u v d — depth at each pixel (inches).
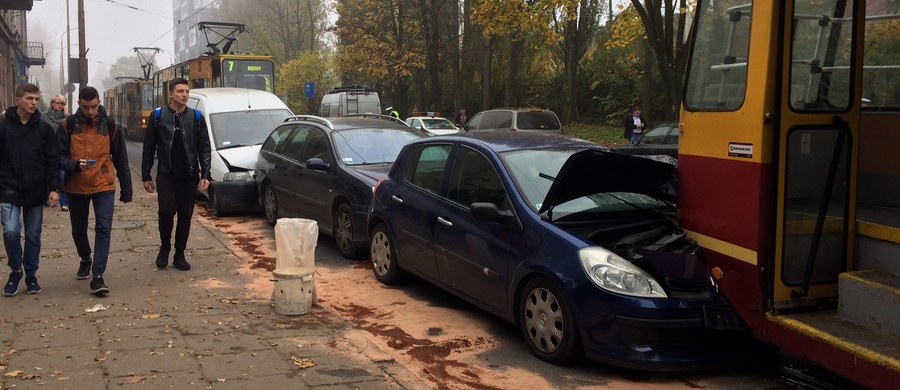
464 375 201.9
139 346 206.8
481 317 258.4
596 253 200.5
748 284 186.4
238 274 307.3
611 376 201.6
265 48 2534.5
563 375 202.1
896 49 212.5
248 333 223.8
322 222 376.2
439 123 1094.4
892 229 179.6
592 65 1514.5
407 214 281.7
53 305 248.2
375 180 343.9
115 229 397.1
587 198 233.1
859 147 193.2
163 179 303.6
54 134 258.5
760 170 180.5
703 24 200.5
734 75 189.0
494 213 226.4
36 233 260.5
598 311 195.3
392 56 1526.8
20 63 1819.6
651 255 198.7
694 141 203.5
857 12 186.5
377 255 308.3
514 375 201.9
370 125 401.7
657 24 810.2
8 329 219.3
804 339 172.9
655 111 1382.9
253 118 523.5
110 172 271.0
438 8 1471.5
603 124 1465.3
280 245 247.9
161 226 307.6
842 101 187.0
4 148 250.8
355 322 251.3
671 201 240.5
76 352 200.2
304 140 413.1
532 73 1621.6
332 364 198.1
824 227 187.5
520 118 888.3
